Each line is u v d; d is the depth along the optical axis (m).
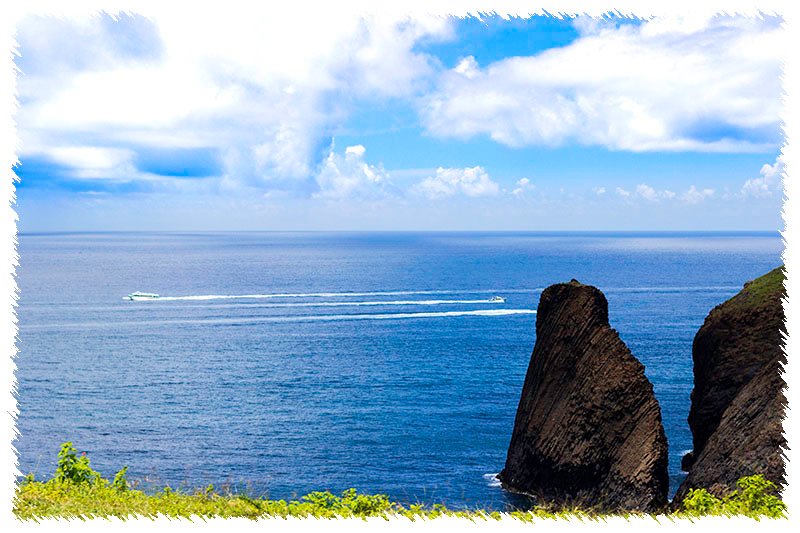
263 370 87.44
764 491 20.31
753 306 35.59
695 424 38.62
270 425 62.00
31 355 97.12
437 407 67.12
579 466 36.81
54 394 74.94
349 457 52.12
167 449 55.34
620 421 35.72
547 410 39.31
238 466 50.59
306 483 46.41
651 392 35.44
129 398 73.38
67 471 16.66
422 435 57.47
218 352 100.25
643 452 34.28
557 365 39.22
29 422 63.34
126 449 55.38
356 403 69.50
